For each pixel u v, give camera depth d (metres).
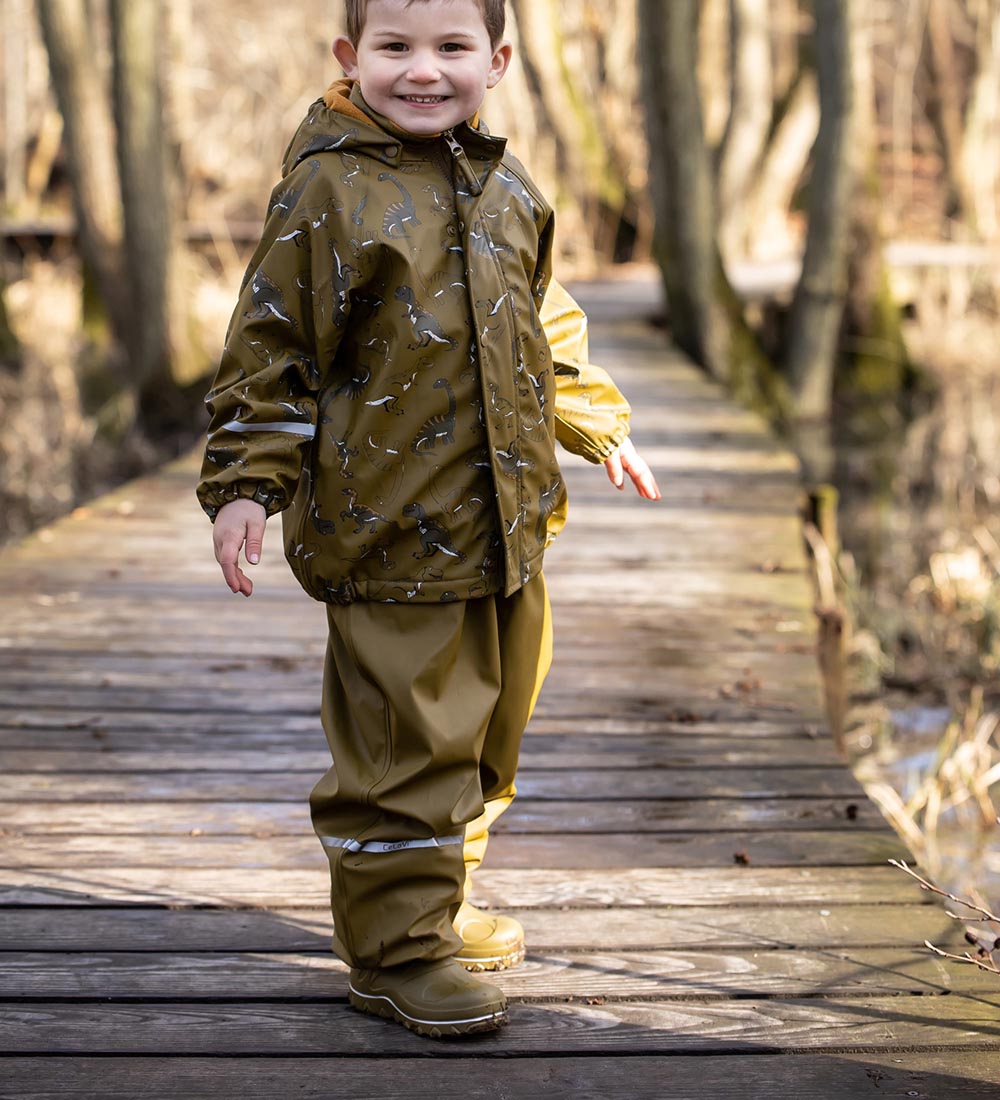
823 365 11.44
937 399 12.03
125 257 11.42
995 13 16.91
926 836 4.06
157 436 11.23
